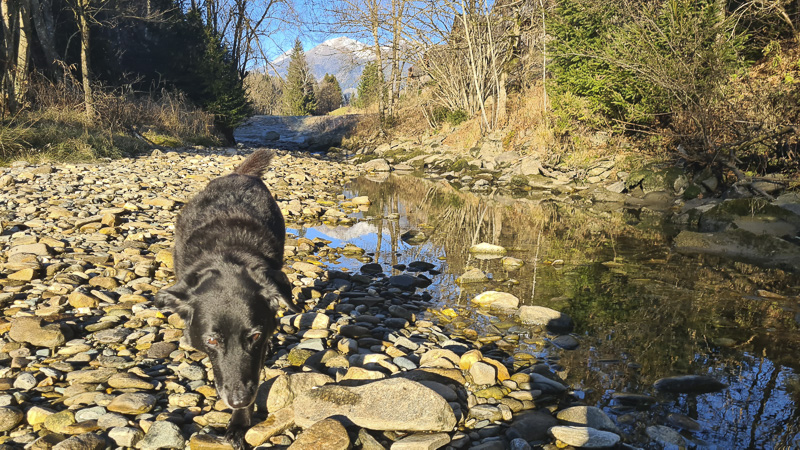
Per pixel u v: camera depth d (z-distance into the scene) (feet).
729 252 26.21
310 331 15.08
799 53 40.06
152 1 91.30
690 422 11.30
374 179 55.67
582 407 11.60
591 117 51.26
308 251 25.26
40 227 23.71
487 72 75.15
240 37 105.09
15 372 11.93
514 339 15.93
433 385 12.12
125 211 28.37
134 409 10.59
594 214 36.55
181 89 93.66
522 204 40.68
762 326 16.94
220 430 10.41
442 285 21.25
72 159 46.11
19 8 52.26
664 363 14.32
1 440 9.49
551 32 53.21
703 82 37.14
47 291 16.40
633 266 23.97
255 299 10.82
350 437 10.26
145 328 14.62
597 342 15.78
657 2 41.57
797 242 26.20
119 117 63.10
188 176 42.16
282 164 59.47
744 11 40.73
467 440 10.51
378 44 89.61
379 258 25.14
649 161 44.24
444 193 46.14
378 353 13.85
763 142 34.30
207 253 12.46
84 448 9.11
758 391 12.78
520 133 62.64
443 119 88.28
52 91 59.57
